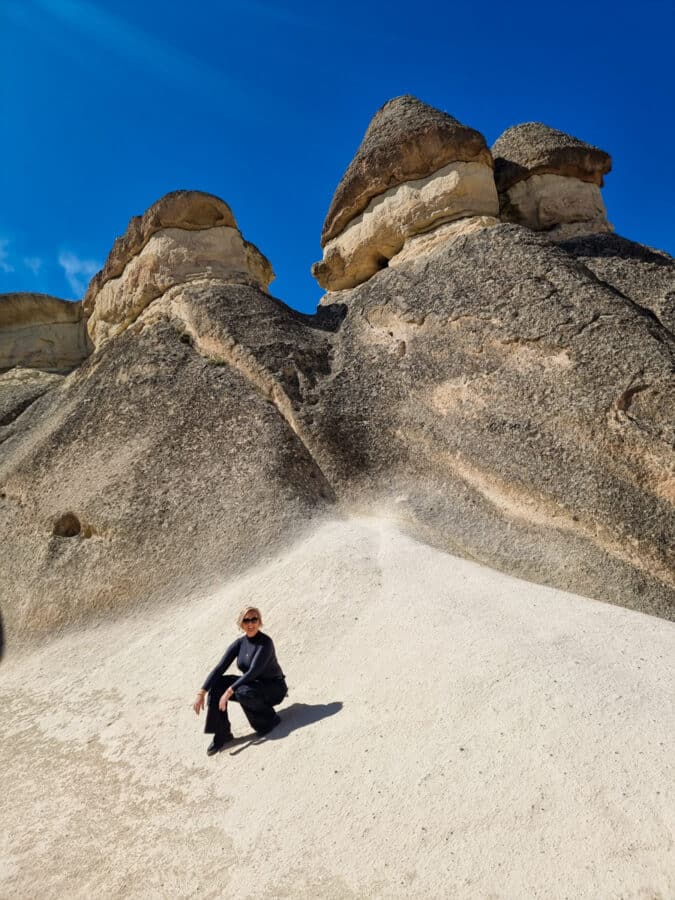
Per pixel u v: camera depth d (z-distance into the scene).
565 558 9.09
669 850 4.05
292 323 14.05
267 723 6.24
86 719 7.51
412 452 11.31
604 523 9.07
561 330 10.70
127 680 8.12
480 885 4.12
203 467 11.27
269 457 11.05
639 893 3.87
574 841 4.24
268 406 11.98
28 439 14.98
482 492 10.30
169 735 6.73
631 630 6.93
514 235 12.54
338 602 8.09
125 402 13.00
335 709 6.27
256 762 5.85
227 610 8.66
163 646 8.58
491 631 6.85
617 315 10.49
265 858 4.75
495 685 5.90
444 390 11.53
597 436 9.62
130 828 5.47
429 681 6.20
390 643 7.04
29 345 21.05
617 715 5.24
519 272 11.81
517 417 10.48
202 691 6.37
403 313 12.80
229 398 12.19
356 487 11.15
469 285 12.27
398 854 4.48
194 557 10.15
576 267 11.84
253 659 6.33
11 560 11.49
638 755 4.78
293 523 10.19
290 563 9.18
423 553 8.88
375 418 11.95
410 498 10.71
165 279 14.91
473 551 9.59
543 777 4.77
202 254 15.02
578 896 3.92
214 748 6.23
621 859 4.07
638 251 14.16
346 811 4.96
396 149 14.72
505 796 4.69
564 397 10.16
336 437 11.70
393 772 5.22
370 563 8.77
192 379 12.75
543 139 16.16
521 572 9.13
